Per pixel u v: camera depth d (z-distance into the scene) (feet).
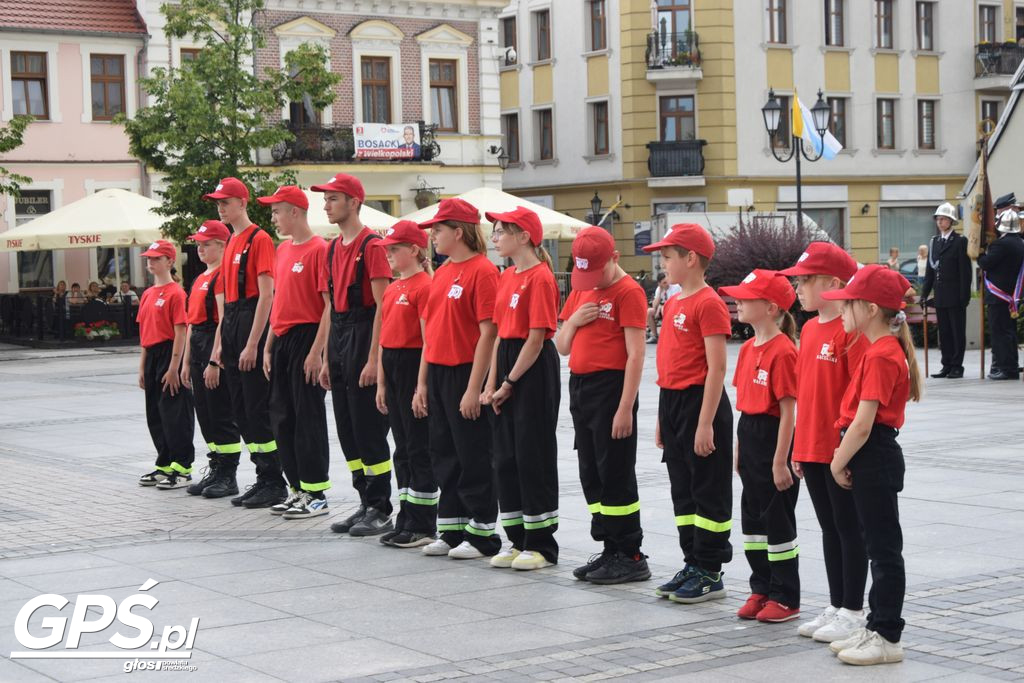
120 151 135.95
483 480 30.35
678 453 26.02
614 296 27.07
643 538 31.83
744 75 162.40
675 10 161.79
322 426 35.96
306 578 28.55
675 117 163.32
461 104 150.41
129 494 40.65
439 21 149.07
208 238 39.70
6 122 130.62
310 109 142.51
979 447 45.75
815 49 167.02
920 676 20.68
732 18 161.38
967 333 91.45
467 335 30.14
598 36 167.63
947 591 26.04
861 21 170.30
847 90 169.17
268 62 140.15
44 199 133.49
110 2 137.28
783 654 22.06
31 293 133.28
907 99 173.58
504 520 29.81
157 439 42.11
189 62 119.85
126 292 126.41
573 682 20.68
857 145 170.09
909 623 23.73
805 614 24.62
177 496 40.19
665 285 110.11
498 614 25.17
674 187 162.09
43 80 132.77
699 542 25.79
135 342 122.72
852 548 22.38
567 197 172.35
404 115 147.33
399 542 31.78
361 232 33.50
